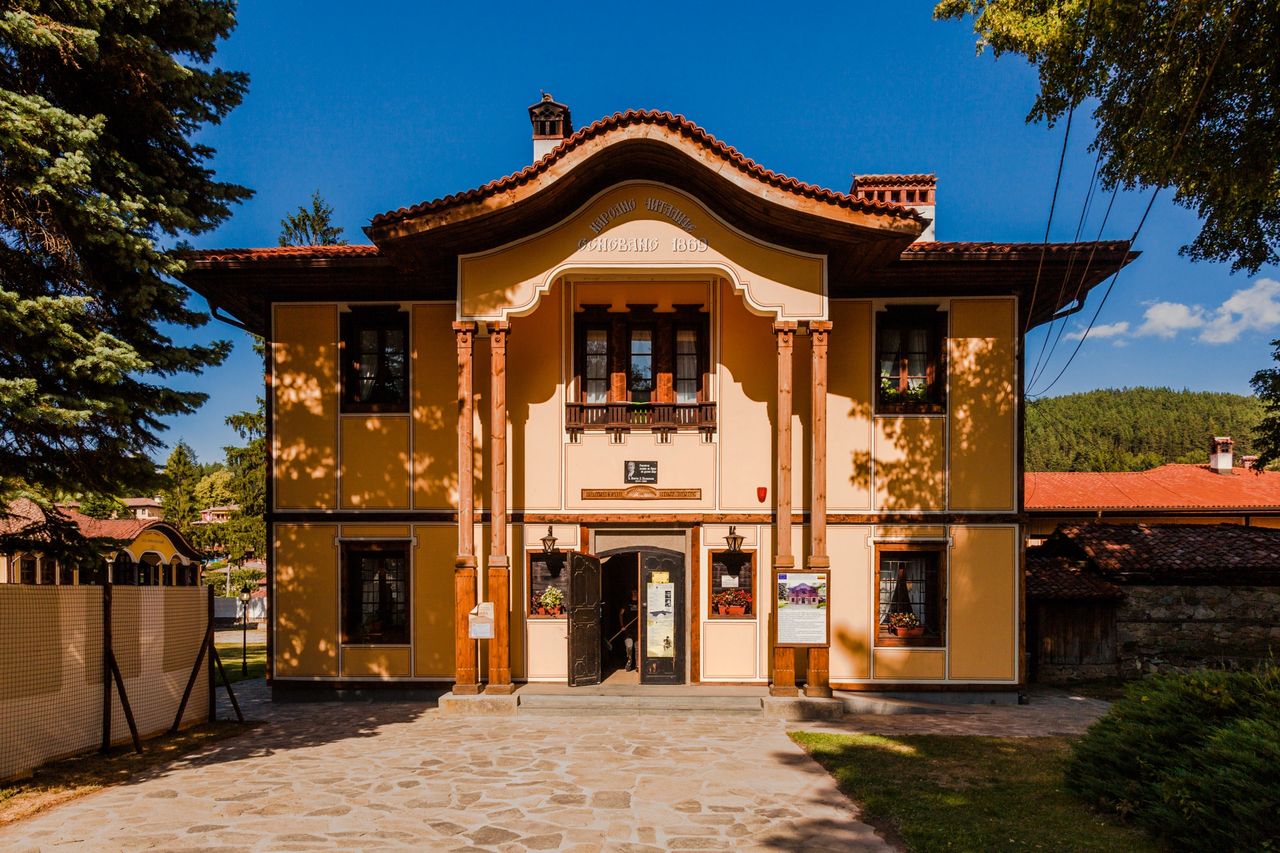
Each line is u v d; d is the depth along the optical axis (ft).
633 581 58.49
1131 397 303.89
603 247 44.42
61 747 32.14
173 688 38.75
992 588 46.80
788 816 25.73
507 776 30.37
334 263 46.44
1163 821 22.45
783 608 42.73
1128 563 54.95
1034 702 46.55
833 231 42.65
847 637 46.83
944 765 31.45
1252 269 47.44
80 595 33.09
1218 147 37.29
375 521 48.14
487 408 48.73
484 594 47.96
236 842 23.35
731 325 48.29
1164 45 36.27
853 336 48.08
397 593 48.49
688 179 44.27
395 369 49.60
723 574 47.55
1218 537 59.11
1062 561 57.93
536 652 47.29
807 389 48.14
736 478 47.73
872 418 47.67
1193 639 53.72
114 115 35.09
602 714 42.39
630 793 28.17
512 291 44.45
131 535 93.50
